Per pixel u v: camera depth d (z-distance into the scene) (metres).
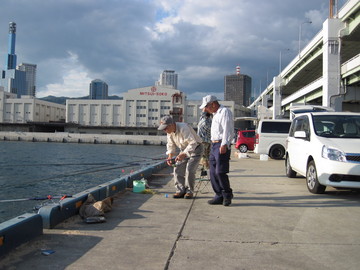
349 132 7.19
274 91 55.81
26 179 20.59
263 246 3.71
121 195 6.63
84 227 4.37
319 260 3.32
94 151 53.34
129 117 100.44
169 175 9.84
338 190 7.33
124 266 3.12
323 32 29.69
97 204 4.85
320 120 7.66
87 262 3.21
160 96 99.06
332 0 30.62
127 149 61.31
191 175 6.31
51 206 4.44
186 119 99.75
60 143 81.62
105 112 103.56
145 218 4.87
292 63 46.06
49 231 4.18
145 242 3.81
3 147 61.34
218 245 3.73
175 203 5.95
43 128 111.06
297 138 7.96
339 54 28.44
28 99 109.00
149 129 98.81
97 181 19.44
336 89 28.34
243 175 10.07
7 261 3.21
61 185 18.12
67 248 3.58
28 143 78.50
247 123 101.69
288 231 4.30
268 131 16.20
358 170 6.04
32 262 3.20
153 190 7.16
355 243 3.85
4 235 3.35
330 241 3.91
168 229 4.33
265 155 15.58
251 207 5.67
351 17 26.98
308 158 7.29
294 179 9.23
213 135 5.72
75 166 28.86
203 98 5.76
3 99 109.12
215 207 5.65
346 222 4.75
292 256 3.42
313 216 5.07
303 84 53.78
